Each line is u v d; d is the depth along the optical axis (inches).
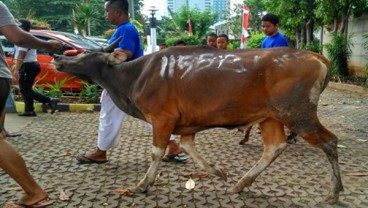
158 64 153.6
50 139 253.1
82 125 297.4
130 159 208.7
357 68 585.3
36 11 1544.0
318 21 635.5
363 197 156.3
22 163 138.8
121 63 164.6
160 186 169.0
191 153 165.2
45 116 334.0
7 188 167.2
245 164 200.1
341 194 159.0
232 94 142.3
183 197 157.6
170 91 150.3
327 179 176.6
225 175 165.2
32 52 314.0
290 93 138.1
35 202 142.9
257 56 142.0
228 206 149.3
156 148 156.1
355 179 176.9
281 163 199.8
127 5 189.3
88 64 166.2
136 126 293.9
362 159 208.2
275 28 237.3
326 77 142.8
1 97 138.3
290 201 153.2
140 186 160.2
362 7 547.8
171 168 192.1
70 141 248.1
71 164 199.8
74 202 153.3
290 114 140.1
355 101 421.1
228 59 144.7
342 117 333.1
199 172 185.8
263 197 157.0
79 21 1096.8
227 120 148.2
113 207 149.3
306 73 137.9
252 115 145.9
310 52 142.2
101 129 194.2
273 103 140.8
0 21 131.7
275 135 156.3
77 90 403.2
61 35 408.5
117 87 165.6
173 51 154.6
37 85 402.0
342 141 248.8
